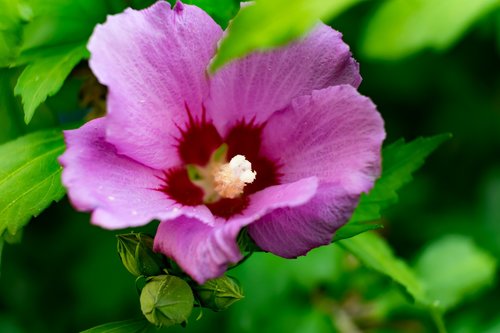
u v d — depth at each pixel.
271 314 0.52
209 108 0.38
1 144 0.42
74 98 0.44
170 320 0.38
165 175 0.38
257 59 0.38
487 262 0.54
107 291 0.54
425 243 0.59
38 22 0.41
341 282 0.53
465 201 0.62
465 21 0.33
